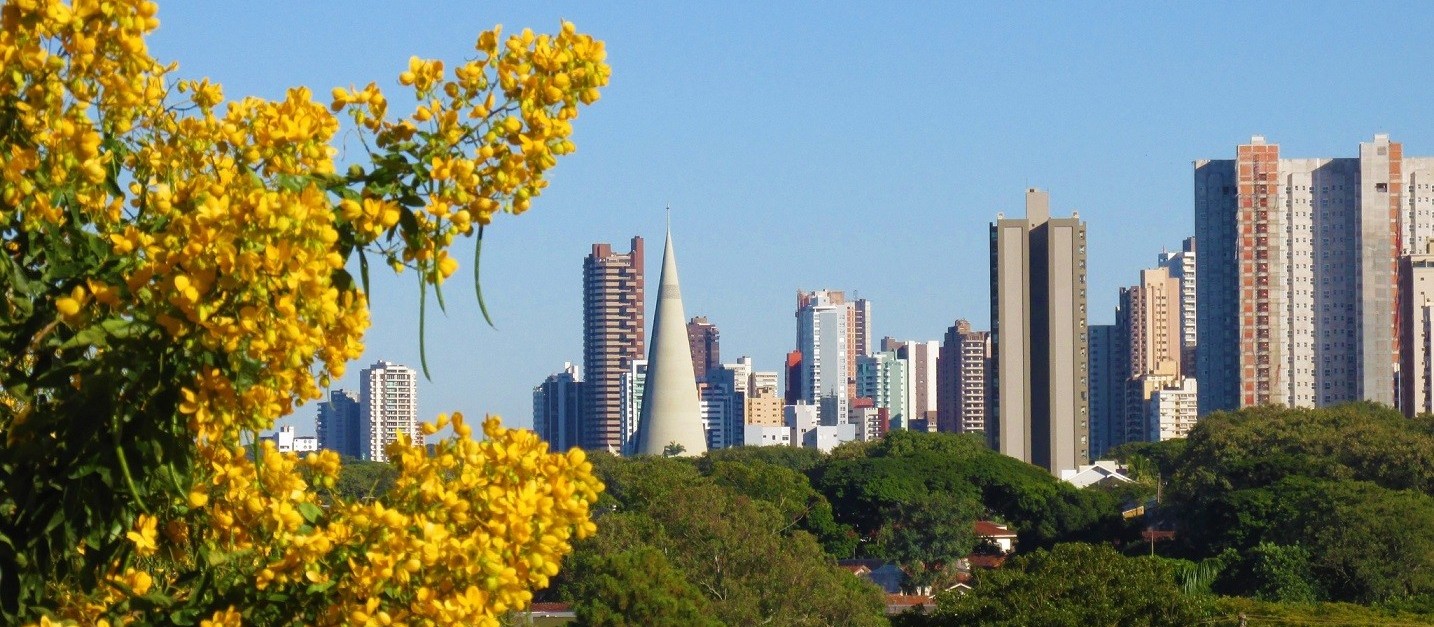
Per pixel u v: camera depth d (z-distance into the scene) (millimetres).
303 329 6176
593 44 6883
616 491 95438
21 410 6711
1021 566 45344
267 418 6449
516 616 35531
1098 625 41531
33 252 6500
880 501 100188
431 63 6848
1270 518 80062
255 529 6984
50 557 6535
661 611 40938
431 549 6551
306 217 6125
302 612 6863
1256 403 173250
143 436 6336
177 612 6785
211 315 6109
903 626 46219
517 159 6793
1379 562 65688
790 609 45625
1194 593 50969
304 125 6566
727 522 47906
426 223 6820
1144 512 107875
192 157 6684
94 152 6266
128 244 6191
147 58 6465
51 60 6234
